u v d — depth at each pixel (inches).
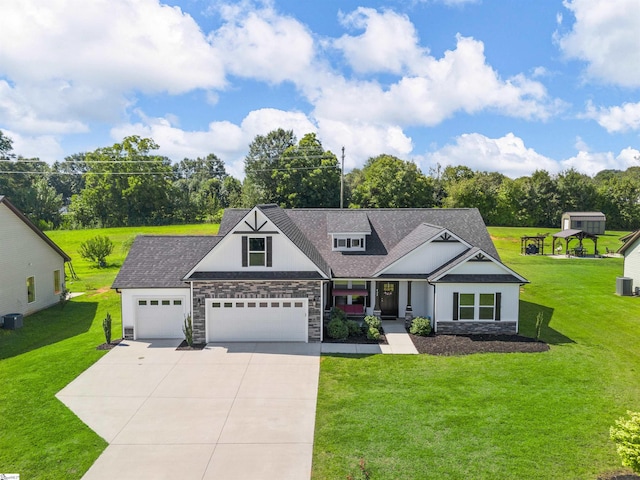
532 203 2913.4
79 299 1232.8
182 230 2416.3
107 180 2891.2
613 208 2896.2
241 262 832.3
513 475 422.3
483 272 885.8
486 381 647.8
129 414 553.0
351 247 1041.5
